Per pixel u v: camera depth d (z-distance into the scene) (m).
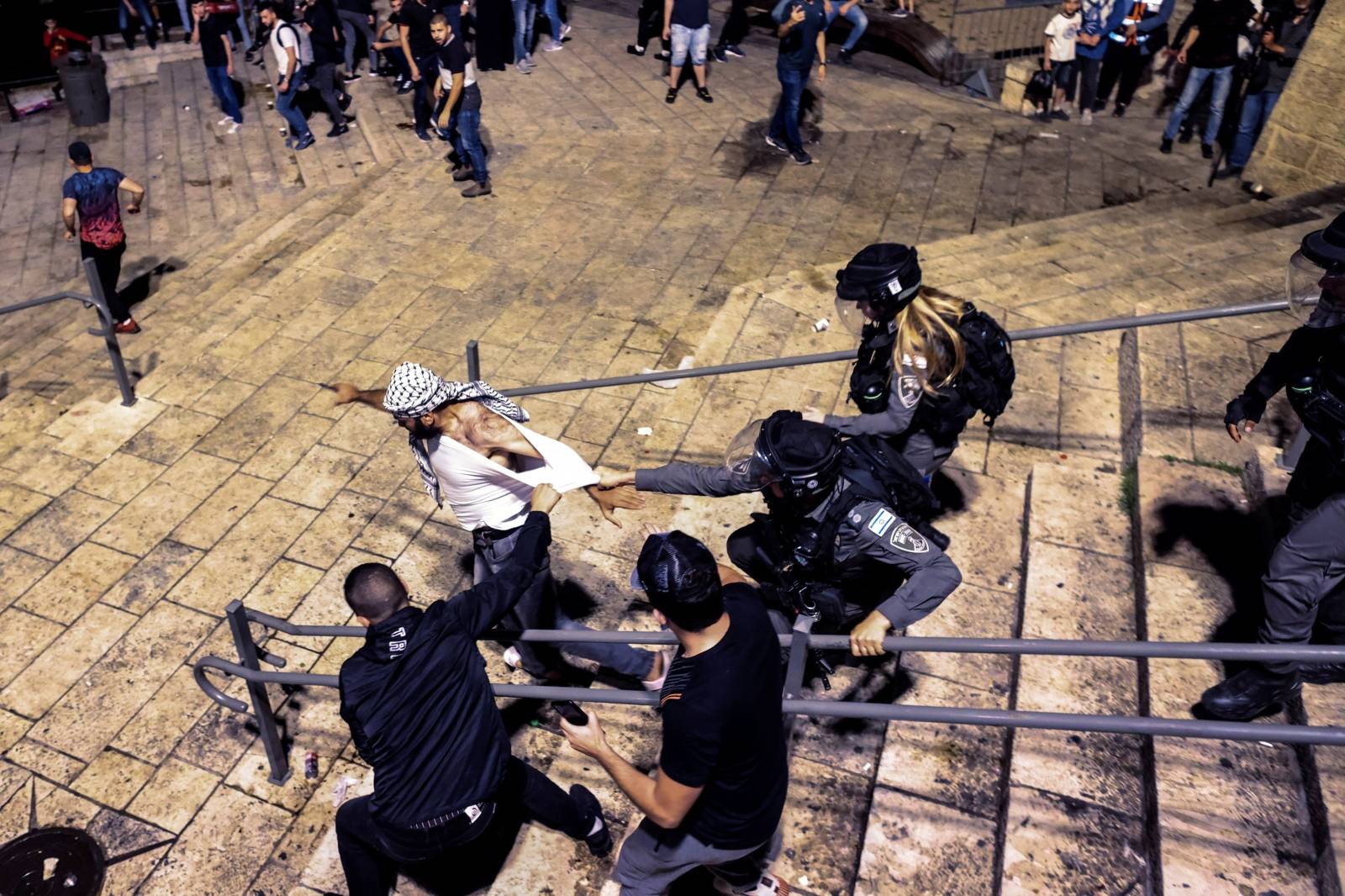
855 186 11.03
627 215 10.36
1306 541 3.19
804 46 10.80
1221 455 4.98
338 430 7.12
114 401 7.54
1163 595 4.17
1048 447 5.70
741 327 7.36
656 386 7.24
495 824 3.85
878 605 3.21
